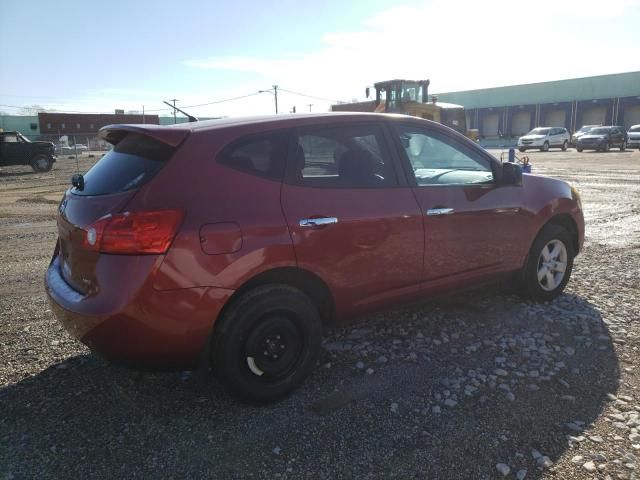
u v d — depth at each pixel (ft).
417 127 12.91
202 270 9.13
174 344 9.13
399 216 11.66
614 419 9.46
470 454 8.59
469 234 13.14
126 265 8.73
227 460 8.57
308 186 10.61
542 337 13.05
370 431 9.28
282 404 10.24
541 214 14.82
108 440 9.13
